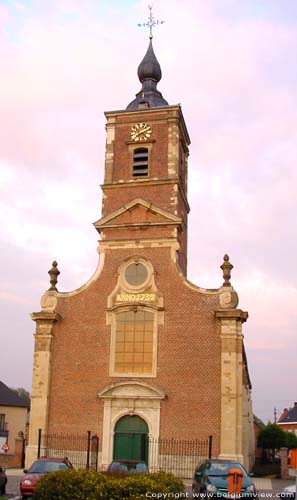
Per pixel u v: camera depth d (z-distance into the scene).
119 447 30.38
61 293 33.69
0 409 57.78
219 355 30.52
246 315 30.89
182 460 29.38
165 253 33.25
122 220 34.62
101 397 31.11
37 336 32.84
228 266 32.25
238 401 29.53
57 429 31.36
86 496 14.49
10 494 21.62
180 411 30.11
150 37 43.50
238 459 28.58
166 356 31.16
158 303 32.16
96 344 32.34
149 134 37.03
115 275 33.47
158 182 35.66
